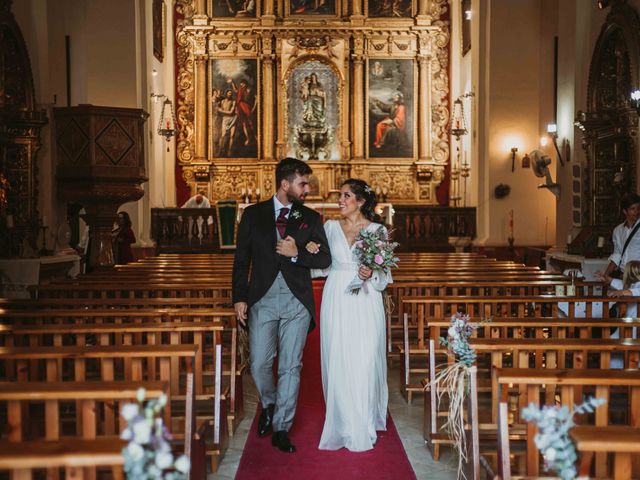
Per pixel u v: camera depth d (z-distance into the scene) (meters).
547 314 7.97
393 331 9.43
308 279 5.67
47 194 13.03
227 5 24.08
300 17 24.17
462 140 23.23
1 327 5.23
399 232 21.33
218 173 24.16
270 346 5.63
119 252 15.08
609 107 12.60
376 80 24.25
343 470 5.17
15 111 12.30
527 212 18.56
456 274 10.09
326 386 5.77
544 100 18.56
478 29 19.11
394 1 24.23
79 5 16.97
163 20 22.89
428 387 5.78
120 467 3.20
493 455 4.48
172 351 4.33
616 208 12.51
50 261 11.91
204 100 24.02
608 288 8.74
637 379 3.66
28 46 12.81
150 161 19.89
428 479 5.03
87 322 6.72
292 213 5.64
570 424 2.80
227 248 20.12
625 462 2.96
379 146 24.27
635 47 11.20
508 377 3.70
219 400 5.25
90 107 10.94
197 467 4.58
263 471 5.14
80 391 3.43
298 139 24.19
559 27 14.77
